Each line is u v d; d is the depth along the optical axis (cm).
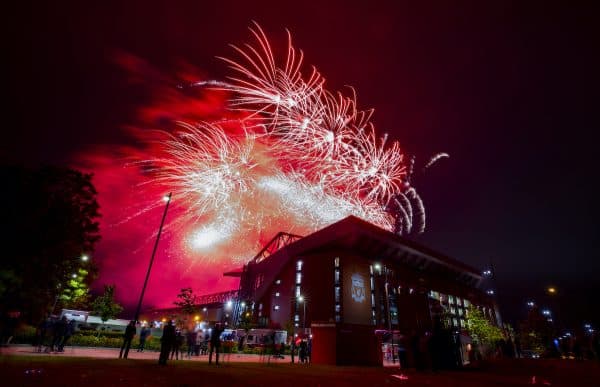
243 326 6262
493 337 5709
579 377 1248
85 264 1535
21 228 1158
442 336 1593
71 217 1274
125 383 801
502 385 986
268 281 8688
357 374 1280
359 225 7350
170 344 1402
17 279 1154
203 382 898
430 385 965
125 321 3659
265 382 957
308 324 7100
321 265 7550
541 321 5603
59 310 3244
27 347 1769
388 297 7312
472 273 11244
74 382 768
